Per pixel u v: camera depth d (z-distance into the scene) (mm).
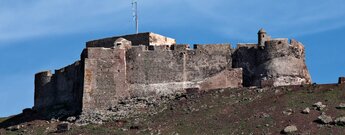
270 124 118625
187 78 138000
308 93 126875
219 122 121062
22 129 129250
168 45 139500
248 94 129875
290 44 138125
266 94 128875
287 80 135875
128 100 135000
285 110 122000
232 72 137375
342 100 123125
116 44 138125
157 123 123188
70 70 141625
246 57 138750
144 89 136750
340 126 116375
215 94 131750
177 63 138125
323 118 117812
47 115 139500
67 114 136000
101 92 134625
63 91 142625
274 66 136375
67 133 123562
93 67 135125
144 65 137500
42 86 146625
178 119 123750
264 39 138625
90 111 132625
